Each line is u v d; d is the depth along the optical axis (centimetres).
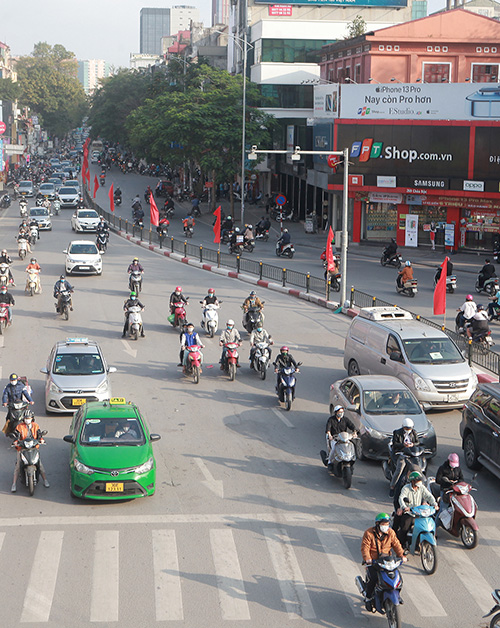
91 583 1138
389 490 1528
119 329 2878
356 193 5081
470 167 4606
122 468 1401
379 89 4822
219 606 1088
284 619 1064
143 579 1155
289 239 4712
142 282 3859
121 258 4709
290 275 3788
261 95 6831
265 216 6856
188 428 1855
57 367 1966
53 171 11706
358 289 3622
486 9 8425
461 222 4728
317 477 1588
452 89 4634
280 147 6931
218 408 2017
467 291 3606
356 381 1792
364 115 4878
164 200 8138
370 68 5344
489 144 4547
